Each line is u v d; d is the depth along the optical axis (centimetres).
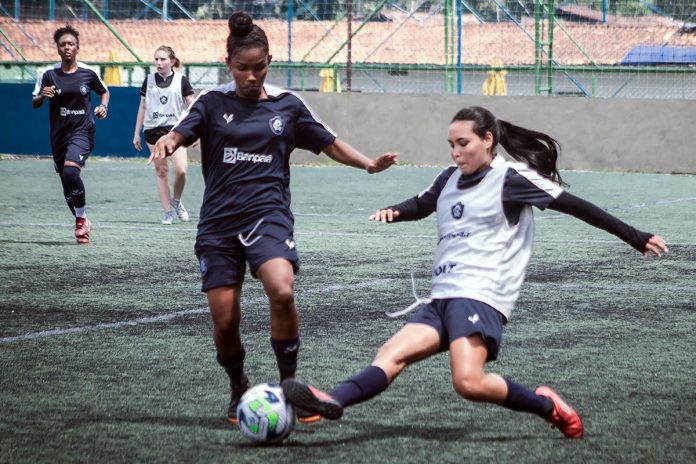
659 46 4050
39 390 823
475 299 672
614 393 827
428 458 654
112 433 704
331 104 3512
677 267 1506
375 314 1152
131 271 1441
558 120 3341
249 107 742
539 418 750
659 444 689
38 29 4572
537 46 3603
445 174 726
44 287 1314
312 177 3086
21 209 2236
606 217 677
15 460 645
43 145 3756
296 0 4394
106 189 2692
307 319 1120
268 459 649
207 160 746
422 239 1800
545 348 991
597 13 4128
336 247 1695
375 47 4431
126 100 3656
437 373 879
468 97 3409
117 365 910
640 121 3278
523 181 686
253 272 720
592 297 1266
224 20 4434
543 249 1692
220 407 776
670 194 2623
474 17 4322
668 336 1051
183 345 993
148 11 4494
